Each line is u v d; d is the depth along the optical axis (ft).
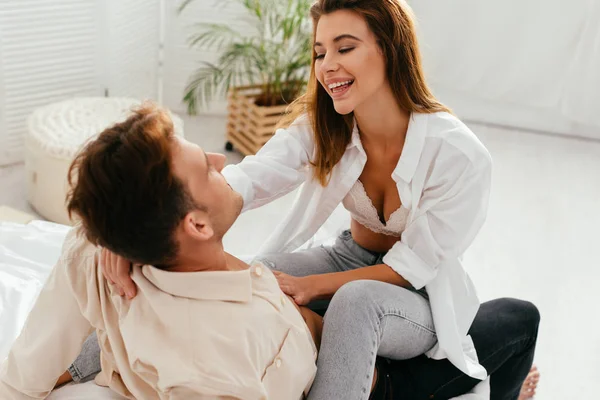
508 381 5.87
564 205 10.93
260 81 12.25
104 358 4.29
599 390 7.70
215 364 3.72
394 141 5.37
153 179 3.48
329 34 4.88
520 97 12.84
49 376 4.14
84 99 10.28
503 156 12.14
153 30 11.71
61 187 9.28
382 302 4.84
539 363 8.00
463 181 5.14
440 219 5.25
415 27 5.02
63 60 10.59
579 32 12.05
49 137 9.23
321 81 5.06
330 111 5.42
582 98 12.35
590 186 11.46
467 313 5.49
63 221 9.53
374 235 6.01
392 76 5.02
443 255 5.30
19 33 10.01
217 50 11.50
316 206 5.95
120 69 11.28
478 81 12.94
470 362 5.37
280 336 4.12
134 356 3.74
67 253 4.07
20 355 4.11
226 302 3.92
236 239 9.71
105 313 3.98
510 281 9.26
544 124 12.94
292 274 5.90
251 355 3.89
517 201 10.93
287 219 6.08
